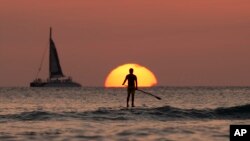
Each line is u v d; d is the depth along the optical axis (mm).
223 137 62406
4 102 157750
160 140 59938
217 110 90688
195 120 82375
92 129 69375
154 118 83688
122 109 94688
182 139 60750
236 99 176125
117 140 59719
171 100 168500
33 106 130625
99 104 139000
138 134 64625
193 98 188500
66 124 75188
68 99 181125
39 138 61156
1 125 74000
